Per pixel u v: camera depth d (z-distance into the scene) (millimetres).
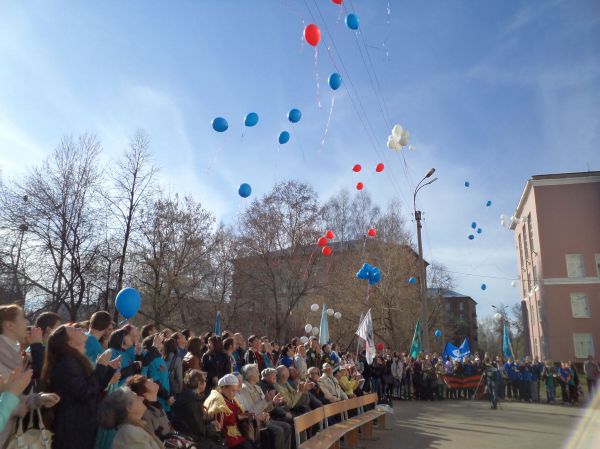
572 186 34281
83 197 25344
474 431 12367
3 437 3750
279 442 7059
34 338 5105
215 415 6234
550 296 33344
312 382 9148
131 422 4391
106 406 4379
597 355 31672
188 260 29969
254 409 7301
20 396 3869
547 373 21594
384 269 32562
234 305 35031
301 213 35844
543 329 34188
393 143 11742
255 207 36062
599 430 12484
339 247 38250
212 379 8164
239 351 10609
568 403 20797
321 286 35062
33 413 3949
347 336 33625
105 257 25656
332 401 10133
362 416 10852
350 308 32344
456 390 22656
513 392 23219
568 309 32844
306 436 8664
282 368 8961
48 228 24422
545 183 34750
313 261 35750
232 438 6312
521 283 44125
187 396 5984
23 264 23969
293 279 34938
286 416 8008
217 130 9508
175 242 29438
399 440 10938
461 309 88062
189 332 10359
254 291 35094
